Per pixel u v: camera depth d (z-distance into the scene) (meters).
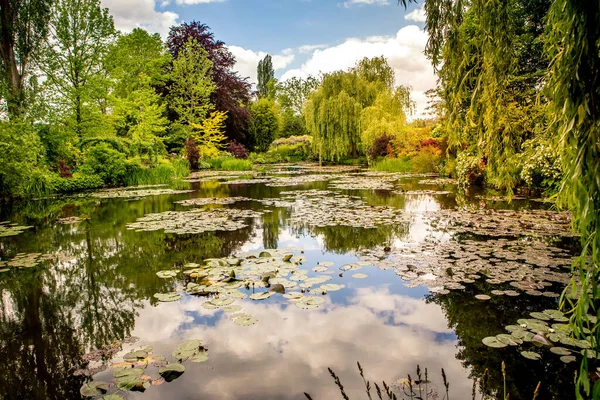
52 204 8.55
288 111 45.22
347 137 19.17
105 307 2.71
